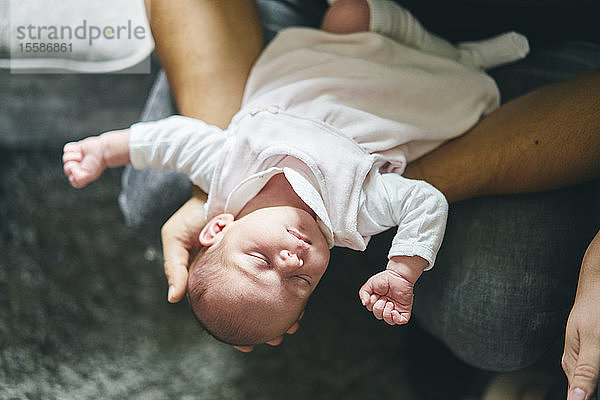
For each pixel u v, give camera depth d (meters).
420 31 1.14
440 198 0.93
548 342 1.06
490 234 1.05
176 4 1.13
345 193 0.96
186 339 1.46
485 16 1.23
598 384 0.80
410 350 1.45
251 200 1.00
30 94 1.67
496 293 1.03
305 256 0.95
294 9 1.30
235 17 1.15
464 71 1.12
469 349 1.08
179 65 1.13
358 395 1.39
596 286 0.84
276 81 1.08
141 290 1.53
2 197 1.63
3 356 1.39
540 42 1.25
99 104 1.71
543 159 0.98
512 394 1.31
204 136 1.03
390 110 1.05
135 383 1.39
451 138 1.07
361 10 1.10
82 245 1.59
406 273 0.90
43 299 1.49
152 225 1.26
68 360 1.41
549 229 1.04
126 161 1.06
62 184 1.67
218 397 1.38
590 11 1.20
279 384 1.40
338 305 1.51
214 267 0.97
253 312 0.95
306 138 0.99
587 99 0.98
